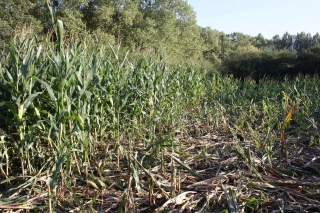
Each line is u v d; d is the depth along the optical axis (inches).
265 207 122.7
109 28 1027.9
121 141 189.6
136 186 130.6
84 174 148.1
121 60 241.9
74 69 141.6
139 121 225.5
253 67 1092.5
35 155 138.1
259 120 301.1
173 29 1374.3
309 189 134.2
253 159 169.9
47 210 116.0
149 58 297.0
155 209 118.6
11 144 140.2
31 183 130.6
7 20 621.9
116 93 202.8
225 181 146.1
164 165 153.8
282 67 1071.0
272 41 3474.4
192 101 352.2
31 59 132.5
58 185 125.0
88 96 136.4
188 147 208.2
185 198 127.4
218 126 266.2
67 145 136.1
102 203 123.2
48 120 133.0
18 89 134.0
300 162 178.7
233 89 432.1
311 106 328.8
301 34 3088.1
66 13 797.9
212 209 122.0
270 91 448.5
